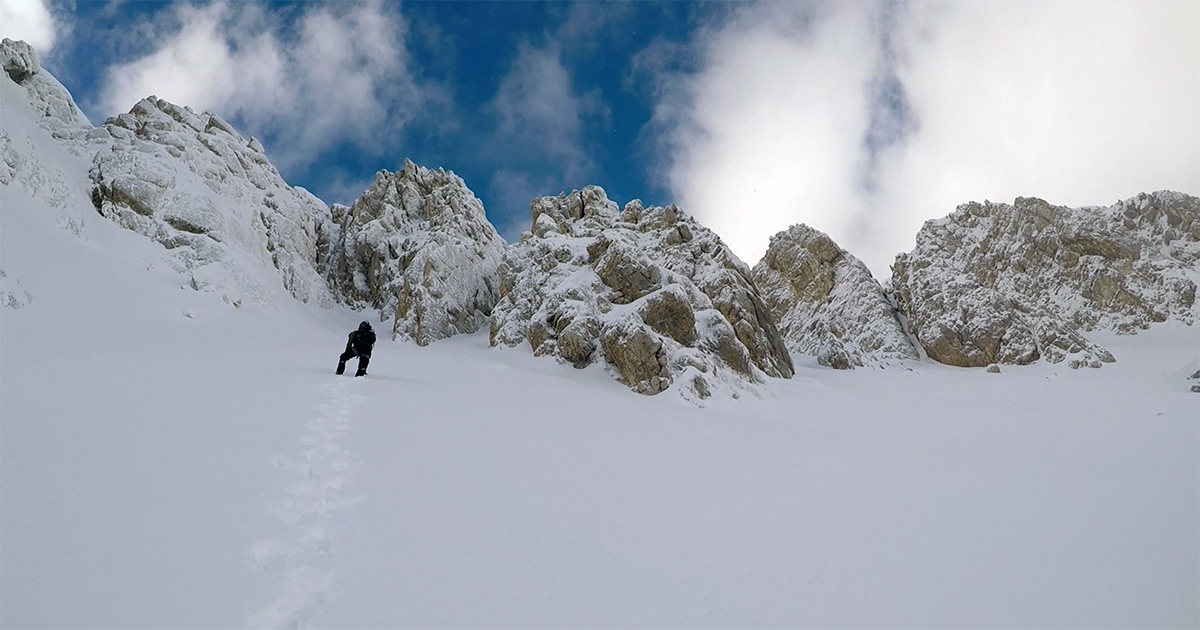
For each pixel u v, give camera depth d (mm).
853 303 48594
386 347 34406
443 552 6473
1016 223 49969
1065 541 8500
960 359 40312
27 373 11031
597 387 23172
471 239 46219
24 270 22031
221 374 14398
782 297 53969
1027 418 22000
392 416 12266
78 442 7676
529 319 33250
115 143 37062
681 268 37750
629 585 6195
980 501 10258
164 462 7602
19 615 4227
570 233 49375
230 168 43281
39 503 5879
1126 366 35656
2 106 31016
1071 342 38531
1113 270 44594
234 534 6164
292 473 8180
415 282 40250
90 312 21984
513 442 11453
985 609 6301
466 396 16125
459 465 9531
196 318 27125
